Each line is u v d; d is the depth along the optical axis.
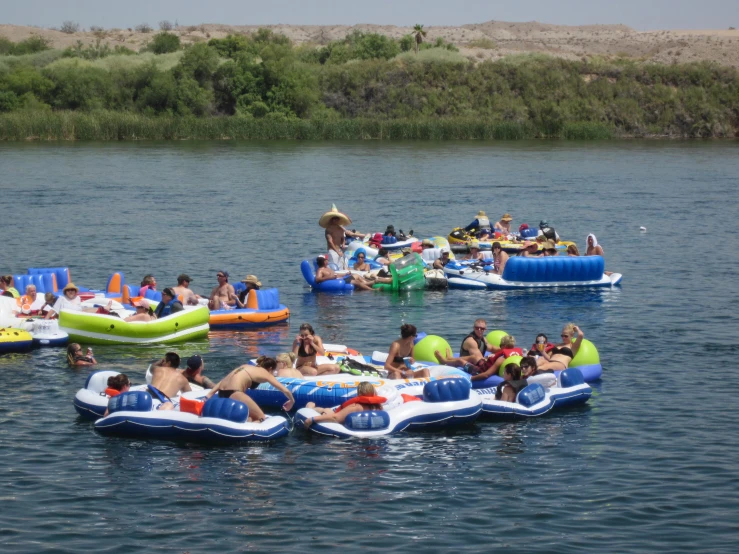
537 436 19.03
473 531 14.73
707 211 57.00
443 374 21.62
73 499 15.83
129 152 100.12
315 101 139.88
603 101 144.50
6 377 22.97
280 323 29.72
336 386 20.34
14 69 141.38
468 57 182.38
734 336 27.33
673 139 137.50
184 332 27.14
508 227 46.69
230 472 17.05
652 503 15.75
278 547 14.19
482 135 129.62
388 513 15.37
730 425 19.58
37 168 81.00
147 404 19.03
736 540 14.42
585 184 72.81
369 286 35.53
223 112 138.62
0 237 44.88
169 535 14.56
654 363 24.47
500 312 31.14
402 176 78.00
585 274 35.59
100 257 40.16
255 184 70.94
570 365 22.95
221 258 40.62
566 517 15.24
